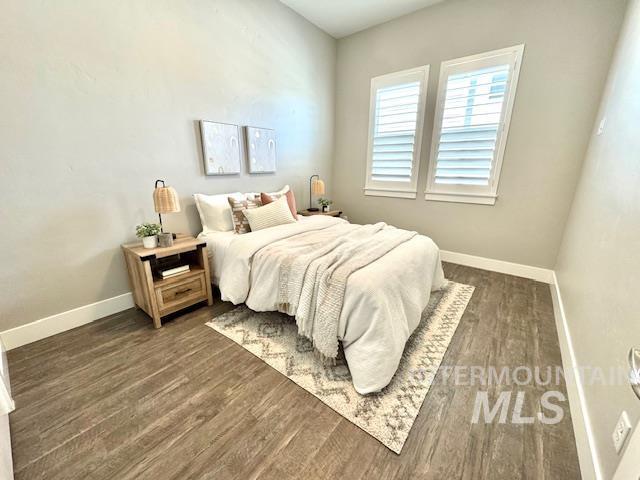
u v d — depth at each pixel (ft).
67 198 6.24
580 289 5.67
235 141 9.39
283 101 10.87
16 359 5.53
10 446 3.77
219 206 8.51
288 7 10.23
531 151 9.03
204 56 8.16
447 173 10.75
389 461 3.71
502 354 5.83
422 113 10.88
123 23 6.50
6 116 5.29
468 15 9.32
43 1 5.40
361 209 13.65
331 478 3.51
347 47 12.42
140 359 5.60
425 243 7.32
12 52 5.21
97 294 6.98
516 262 9.96
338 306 5.05
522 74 8.76
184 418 4.32
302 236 7.65
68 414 4.37
